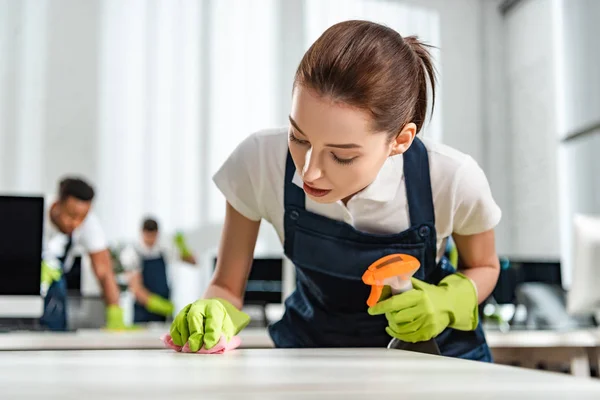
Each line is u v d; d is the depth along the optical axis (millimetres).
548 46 6035
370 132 951
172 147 6000
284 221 1334
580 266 2389
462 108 6781
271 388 611
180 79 6062
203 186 6020
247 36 6254
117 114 5918
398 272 1077
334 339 1406
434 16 6766
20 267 2514
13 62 5758
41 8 5848
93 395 570
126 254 4637
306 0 6414
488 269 1370
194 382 651
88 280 3334
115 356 927
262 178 1320
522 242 6426
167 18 6078
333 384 635
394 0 6648
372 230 1311
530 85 6336
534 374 703
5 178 5672
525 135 6406
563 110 5793
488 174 6746
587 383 632
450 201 1281
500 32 6859
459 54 6816
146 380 667
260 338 2328
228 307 1201
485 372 723
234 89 6184
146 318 4844
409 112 1029
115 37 5965
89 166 5836
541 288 3297
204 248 5969
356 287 1345
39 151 5758
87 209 3111
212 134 6094
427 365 796
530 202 6297
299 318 1451
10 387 619
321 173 978
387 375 703
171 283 5598
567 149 5719
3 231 2523
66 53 5875
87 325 3184
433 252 1323
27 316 2502
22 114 5742
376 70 944
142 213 5887
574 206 5609
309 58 958
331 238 1308
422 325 1120
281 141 1297
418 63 1070
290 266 2859
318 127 938
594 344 2604
